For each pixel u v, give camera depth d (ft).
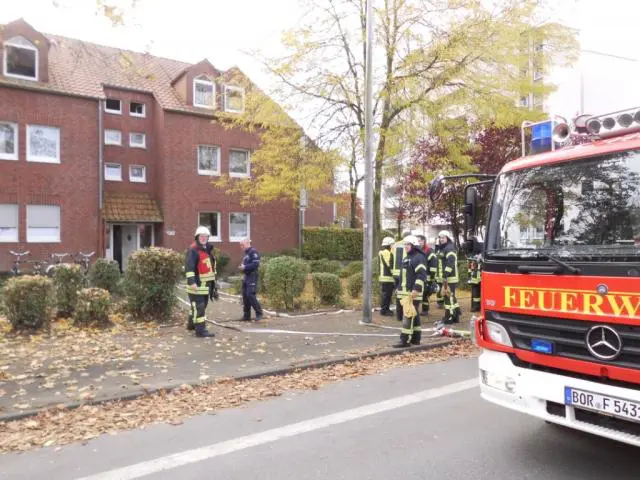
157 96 75.61
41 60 65.98
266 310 40.27
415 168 49.80
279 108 49.44
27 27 65.05
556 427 16.79
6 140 64.03
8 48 63.82
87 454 15.06
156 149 76.84
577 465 14.01
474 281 41.47
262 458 14.67
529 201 14.89
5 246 63.72
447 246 36.24
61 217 67.15
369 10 34.37
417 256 28.68
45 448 15.51
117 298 41.09
